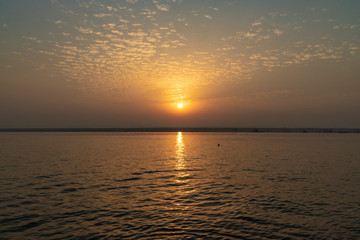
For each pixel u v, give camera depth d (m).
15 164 44.59
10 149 76.19
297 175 35.50
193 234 16.03
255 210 20.53
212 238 15.47
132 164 46.03
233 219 18.61
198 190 26.98
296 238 15.49
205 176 34.78
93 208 20.89
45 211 20.03
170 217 18.97
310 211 20.31
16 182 30.11
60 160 50.59
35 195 24.50
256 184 29.84
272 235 15.91
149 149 80.44
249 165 45.25
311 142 124.94
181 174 36.22
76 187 27.92
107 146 93.00
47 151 70.25
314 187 28.34
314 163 47.69
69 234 15.94
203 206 21.58
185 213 19.83
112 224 17.58
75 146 91.31
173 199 23.61
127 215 19.34
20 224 17.41
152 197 24.23
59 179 32.06
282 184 29.83
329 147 89.50
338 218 18.75
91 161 49.66
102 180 31.73
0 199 23.08
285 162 49.19
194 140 149.50
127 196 24.52
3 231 16.27
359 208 21.02
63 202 22.38
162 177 34.00
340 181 31.44
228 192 26.19
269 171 38.78
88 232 16.27
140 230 16.61
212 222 18.02
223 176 34.78
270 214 19.61
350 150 76.50
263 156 60.09
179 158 55.94
